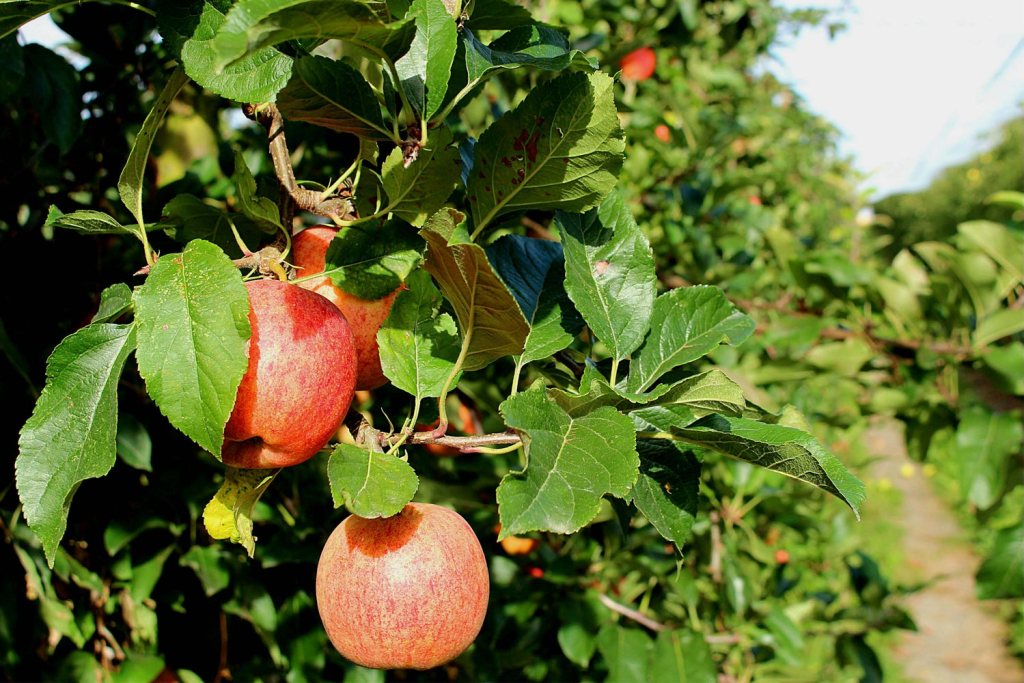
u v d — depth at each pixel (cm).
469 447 114
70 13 220
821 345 298
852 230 823
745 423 114
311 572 231
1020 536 272
